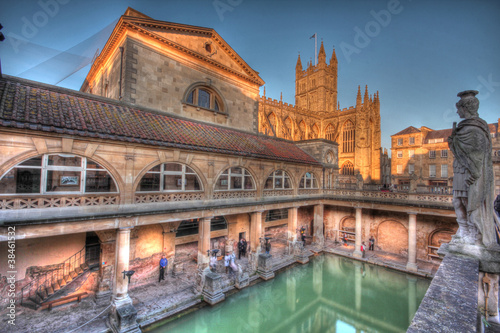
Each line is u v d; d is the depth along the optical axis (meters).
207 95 25.23
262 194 22.70
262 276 21.16
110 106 17.41
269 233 29.95
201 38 24.05
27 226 11.46
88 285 17.05
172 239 20.72
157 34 20.73
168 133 17.58
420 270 23.02
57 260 16.22
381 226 28.67
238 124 27.06
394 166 58.41
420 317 4.04
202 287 17.53
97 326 13.83
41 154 12.03
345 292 20.62
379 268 24.84
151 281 19.36
